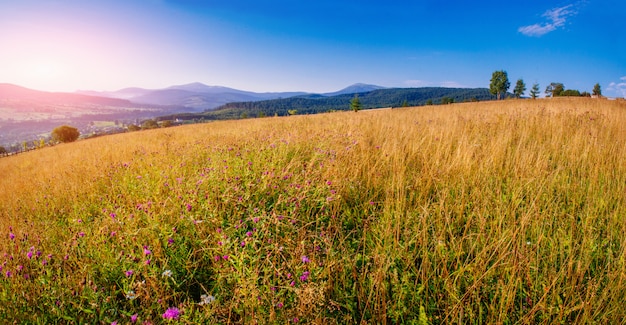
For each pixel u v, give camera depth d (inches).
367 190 149.2
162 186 156.0
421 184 151.2
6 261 98.2
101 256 99.2
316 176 154.3
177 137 458.9
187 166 198.7
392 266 99.4
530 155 176.6
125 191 161.8
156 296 85.1
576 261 94.0
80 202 161.9
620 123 275.4
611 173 158.4
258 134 276.1
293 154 205.8
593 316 75.7
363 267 98.3
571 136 228.4
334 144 213.3
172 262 99.7
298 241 103.6
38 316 83.0
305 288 79.7
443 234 109.2
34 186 240.1
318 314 78.9
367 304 82.5
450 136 240.1
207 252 102.2
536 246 99.7
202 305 80.6
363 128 302.5
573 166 171.2
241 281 82.4
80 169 262.5
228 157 184.4
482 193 137.6
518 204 125.7
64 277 90.9
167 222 116.6
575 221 114.4
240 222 114.3
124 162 236.1
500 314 77.5
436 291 88.4
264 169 167.6
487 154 185.6
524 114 357.4
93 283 89.0
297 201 127.0
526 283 89.0
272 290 81.3
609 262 89.7
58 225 140.1
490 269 88.7
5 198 231.5
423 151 198.1
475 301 84.4
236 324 80.4
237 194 133.4
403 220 121.8
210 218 114.0
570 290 83.5
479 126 287.9
